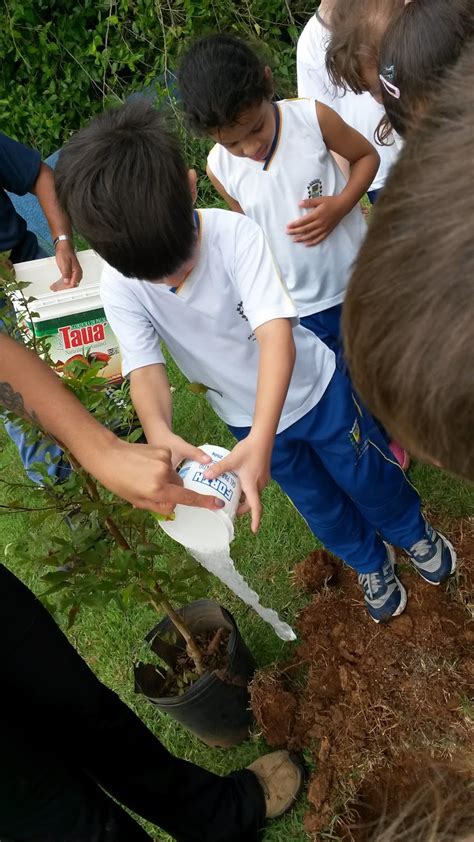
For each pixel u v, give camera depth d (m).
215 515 1.43
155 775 1.65
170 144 1.50
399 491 2.06
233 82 2.06
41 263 3.08
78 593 1.59
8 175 2.87
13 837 1.38
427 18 1.44
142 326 1.77
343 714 2.03
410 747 1.90
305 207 2.30
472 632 2.11
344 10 1.92
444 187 0.50
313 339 1.94
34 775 1.34
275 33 5.04
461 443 0.54
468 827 0.84
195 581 1.89
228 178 2.39
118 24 4.93
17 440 2.68
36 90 5.11
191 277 1.67
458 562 2.27
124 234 1.48
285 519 2.65
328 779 1.92
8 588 1.39
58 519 2.57
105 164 1.46
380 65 1.59
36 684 1.42
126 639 2.52
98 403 1.66
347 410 1.92
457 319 0.49
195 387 1.87
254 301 1.63
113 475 1.35
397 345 0.53
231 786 1.88
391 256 0.53
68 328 2.96
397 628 2.16
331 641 2.23
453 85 0.57
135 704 2.32
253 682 2.10
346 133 2.32
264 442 1.53
